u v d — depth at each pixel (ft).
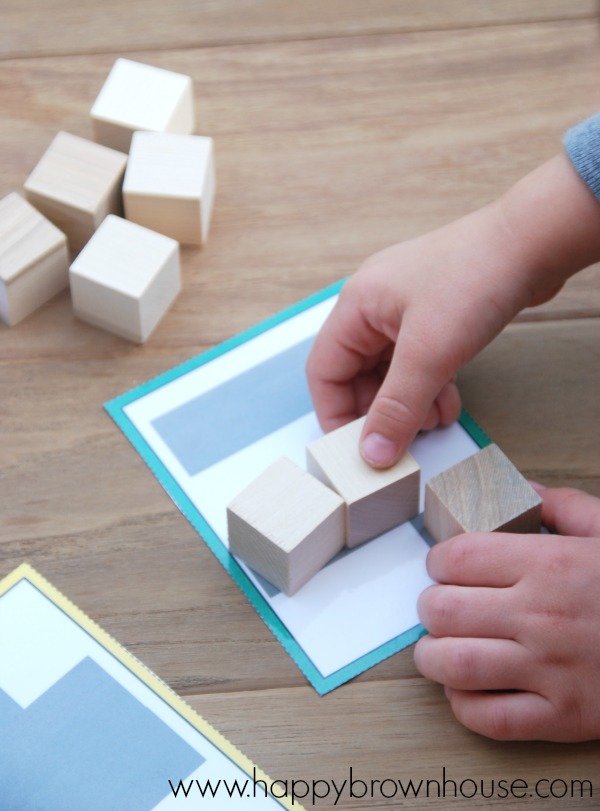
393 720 1.51
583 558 1.48
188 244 1.77
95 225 1.73
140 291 1.65
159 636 1.55
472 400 1.67
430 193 1.81
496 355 1.70
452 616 1.49
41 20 1.90
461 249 1.56
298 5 1.92
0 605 1.55
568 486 1.63
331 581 1.57
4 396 1.67
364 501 1.53
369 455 1.54
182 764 1.49
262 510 1.52
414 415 1.53
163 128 1.77
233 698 1.52
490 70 1.89
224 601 1.56
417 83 1.88
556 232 1.55
